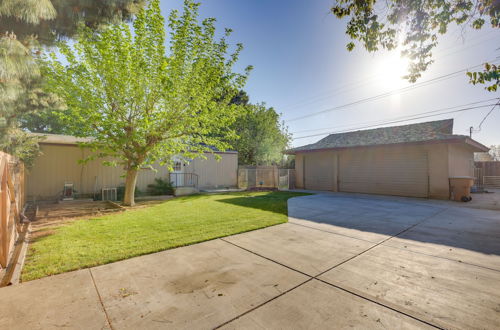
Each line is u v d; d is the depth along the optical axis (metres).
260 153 23.52
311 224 5.48
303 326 1.90
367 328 1.87
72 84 7.00
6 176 3.42
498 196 11.09
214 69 8.06
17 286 2.54
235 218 6.03
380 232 4.81
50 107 5.68
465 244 4.05
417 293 2.43
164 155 8.88
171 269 3.00
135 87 7.27
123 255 3.45
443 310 2.13
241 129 23.50
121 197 10.23
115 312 2.08
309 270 2.98
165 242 4.07
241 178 16.06
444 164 9.77
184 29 7.51
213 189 14.27
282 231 4.88
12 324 1.89
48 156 9.50
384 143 10.84
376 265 3.15
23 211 6.60
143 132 7.76
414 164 10.65
